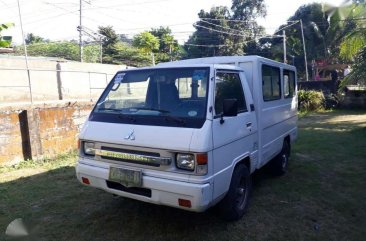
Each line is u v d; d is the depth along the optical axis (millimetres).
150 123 3660
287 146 6496
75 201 4953
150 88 4078
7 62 15008
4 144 6984
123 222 4219
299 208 4715
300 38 37438
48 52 42312
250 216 4430
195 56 51219
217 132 3568
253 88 4766
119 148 3730
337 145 8953
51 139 7883
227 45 48438
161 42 49312
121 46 46562
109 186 3873
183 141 3357
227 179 3797
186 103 3721
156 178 3459
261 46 49906
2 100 14586
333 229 4102
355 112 17203
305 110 18281
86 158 4031
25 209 4680
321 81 20875
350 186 5645
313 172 6469
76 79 18203
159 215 4398
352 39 13766
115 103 4215
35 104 7609
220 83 3943
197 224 4148
